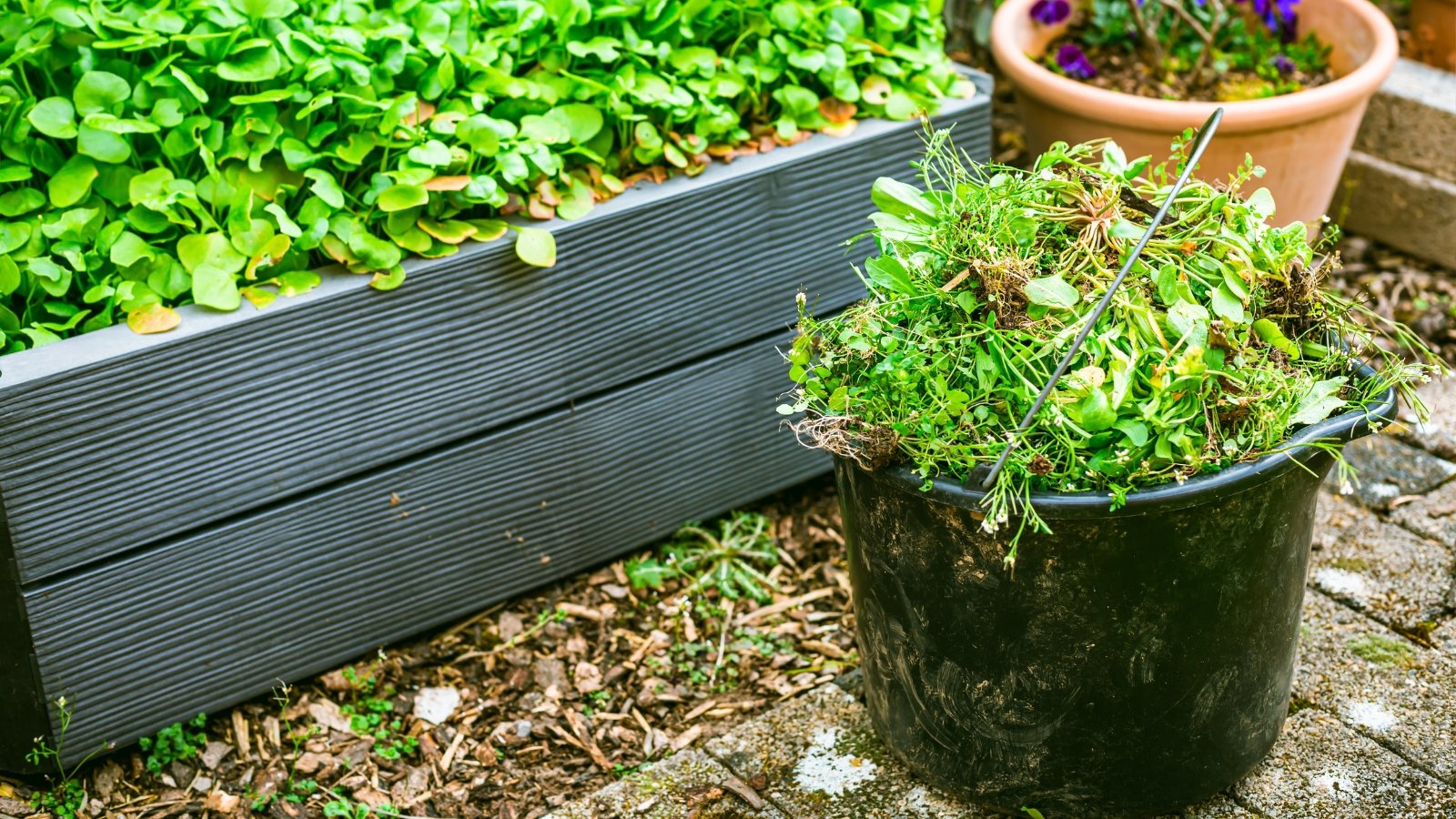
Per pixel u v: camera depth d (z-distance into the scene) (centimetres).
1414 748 186
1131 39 296
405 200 187
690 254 214
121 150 180
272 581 197
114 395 172
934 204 167
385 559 207
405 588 212
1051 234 161
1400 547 228
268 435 187
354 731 203
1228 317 150
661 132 218
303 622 203
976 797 175
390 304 189
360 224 190
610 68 219
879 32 240
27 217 184
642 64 213
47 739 186
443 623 224
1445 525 233
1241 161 254
